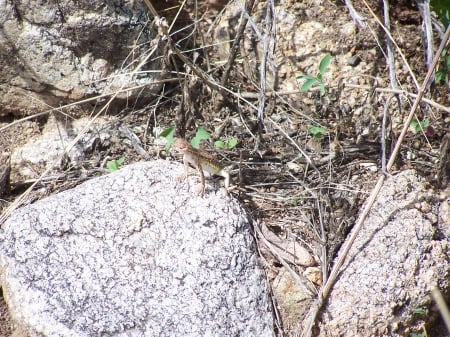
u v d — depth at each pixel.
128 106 9.20
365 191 8.00
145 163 7.80
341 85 8.43
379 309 6.96
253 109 9.09
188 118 8.88
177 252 7.11
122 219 7.30
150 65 9.10
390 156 7.70
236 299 6.96
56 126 9.03
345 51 8.95
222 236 7.18
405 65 8.32
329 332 6.96
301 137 8.82
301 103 8.99
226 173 7.71
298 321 7.14
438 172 8.09
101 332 6.89
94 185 7.64
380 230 7.43
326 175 8.34
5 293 7.40
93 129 8.95
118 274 7.08
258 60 9.23
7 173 8.41
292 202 8.02
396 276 7.09
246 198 8.09
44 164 8.72
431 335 7.21
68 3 8.52
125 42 8.90
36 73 8.72
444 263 7.23
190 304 6.88
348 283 7.14
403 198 7.71
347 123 8.69
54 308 7.05
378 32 9.08
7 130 9.04
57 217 7.41
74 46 8.71
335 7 9.26
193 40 9.60
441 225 7.56
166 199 7.39
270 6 8.70
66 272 7.18
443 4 8.90
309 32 9.06
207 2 9.73
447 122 8.84
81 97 8.88
